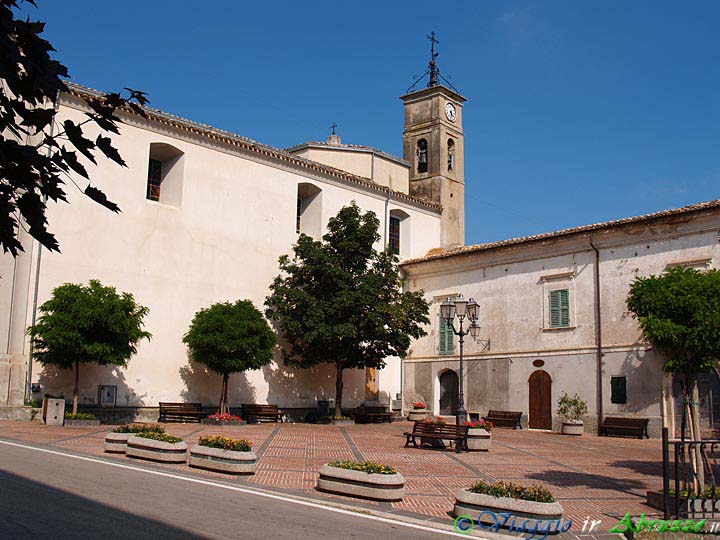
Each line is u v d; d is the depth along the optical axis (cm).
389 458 1777
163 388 2698
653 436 2547
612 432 2662
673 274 1242
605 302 2786
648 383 2598
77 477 1191
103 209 2561
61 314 2158
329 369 3356
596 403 2753
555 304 2962
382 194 3697
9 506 911
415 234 3850
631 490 1395
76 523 839
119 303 2238
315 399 3269
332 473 1211
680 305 1185
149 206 2717
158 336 2702
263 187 3152
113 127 386
